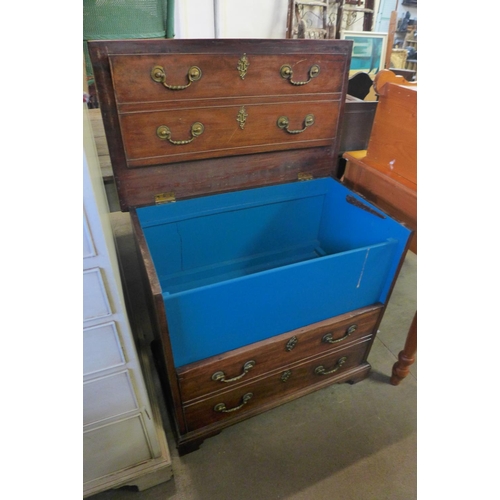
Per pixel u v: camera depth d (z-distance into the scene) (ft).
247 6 5.50
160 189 3.24
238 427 3.52
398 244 2.94
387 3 6.76
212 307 2.38
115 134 2.83
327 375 3.60
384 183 3.70
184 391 2.72
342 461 3.26
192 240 3.63
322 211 4.11
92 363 2.06
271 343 2.84
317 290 2.78
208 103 2.96
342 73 3.34
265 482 3.10
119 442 2.59
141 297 4.50
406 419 3.62
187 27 5.25
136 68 2.62
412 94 3.31
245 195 3.60
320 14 6.11
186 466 3.20
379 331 4.59
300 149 3.63
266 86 3.08
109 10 3.85
